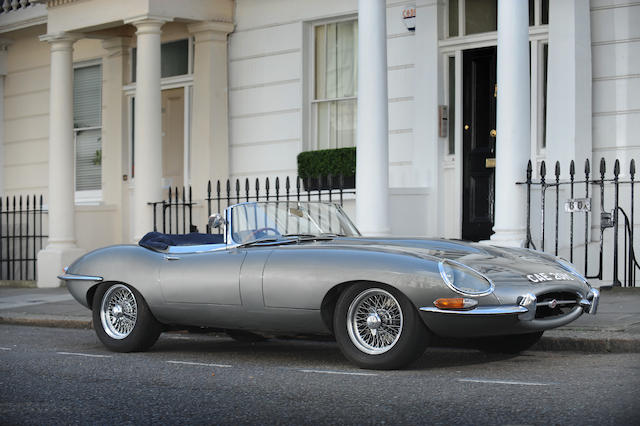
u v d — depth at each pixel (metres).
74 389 7.09
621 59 13.17
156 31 16.06
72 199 17.42
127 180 19.06
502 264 7.87
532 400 6.12
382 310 7.66
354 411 6.01
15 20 20.00
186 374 7.78
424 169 14.74
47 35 17.42
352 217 15.42
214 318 8.63
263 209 8.84
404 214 14.43
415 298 7.38
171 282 8.82
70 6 17.17
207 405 6.37
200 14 16.84
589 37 13.34
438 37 14.68
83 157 20.12
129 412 6.19
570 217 12.00
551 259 8.45
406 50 15.10
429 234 14.70
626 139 13.11
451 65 14.78
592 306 8.06
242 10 17.28
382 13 12.88
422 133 14.78
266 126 16.95
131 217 18.92
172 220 17.59
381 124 12.80
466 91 14.53
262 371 7.86
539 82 13.70
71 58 17.56
